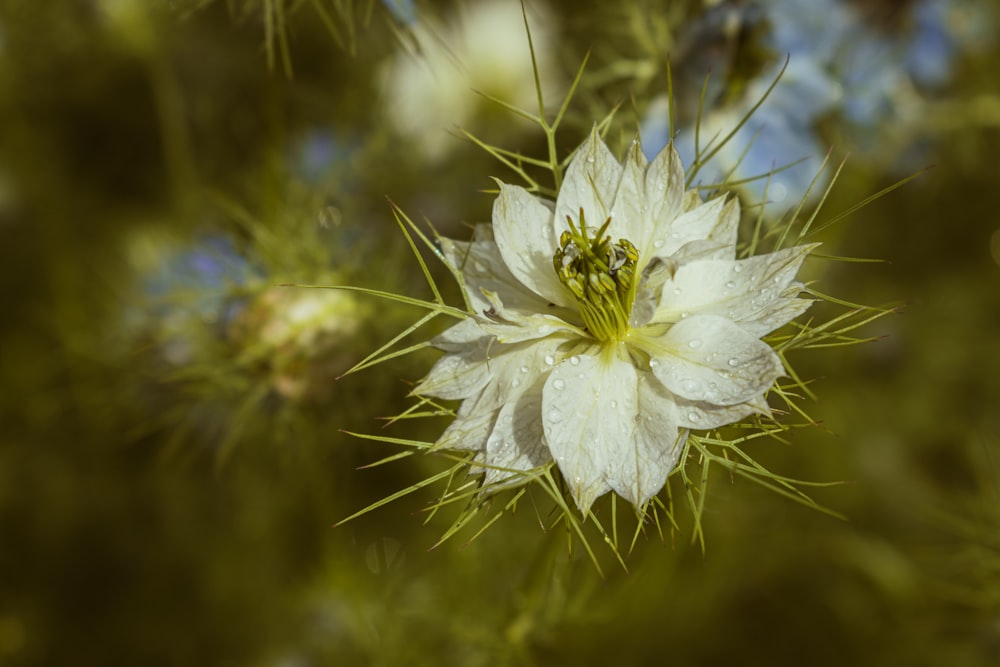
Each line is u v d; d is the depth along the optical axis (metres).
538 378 0.24
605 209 0.25
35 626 0.35
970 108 0.34
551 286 0.24
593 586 0.30
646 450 0.24
